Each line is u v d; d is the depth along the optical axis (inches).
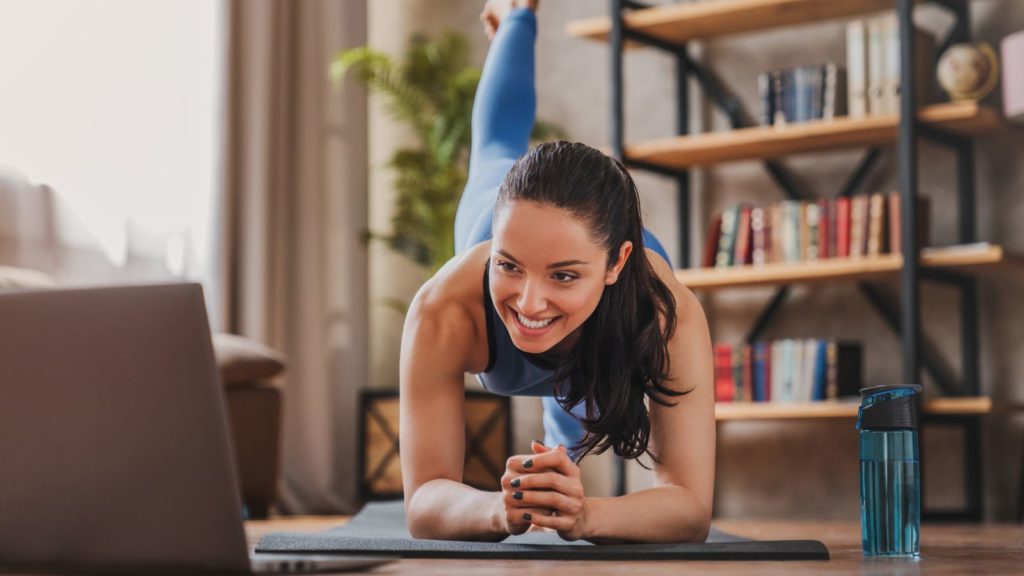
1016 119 142.3
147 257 163.8
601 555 51.7
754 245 157.1
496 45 99.1
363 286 194.4
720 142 155.6
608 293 56.7
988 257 136.7
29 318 39.3
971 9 154.7
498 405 175.3
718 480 170.6
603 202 52.1
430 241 187.6
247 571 38.5
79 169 155.3
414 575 42.3
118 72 160.9
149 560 38.5
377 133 204.8
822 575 43.2
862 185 161.3
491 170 90.8
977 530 119.9
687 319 61.4
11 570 39.4
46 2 152.1
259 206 175.9
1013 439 149.7
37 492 39.1
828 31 166.6
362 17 198.8
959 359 154.0
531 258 50.8
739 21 159.9
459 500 57.3
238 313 175.8
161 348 38.4
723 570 45.6
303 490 181.6
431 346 61.3
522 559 51.7
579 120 184.7
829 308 164.2
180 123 169.2
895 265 142.6
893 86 147.8
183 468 38.4
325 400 184.4
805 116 154.3
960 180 152.6
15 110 148.0
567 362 59.5
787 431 166.9
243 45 178.2
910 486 54.9
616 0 159.8
